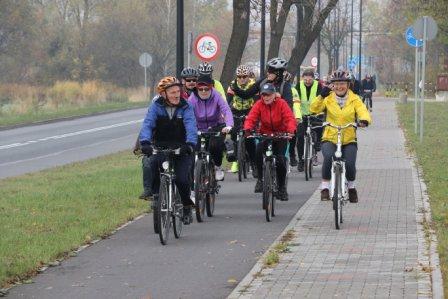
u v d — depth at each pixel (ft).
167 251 44.65
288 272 38.37
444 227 48.93
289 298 33.76
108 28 313.12
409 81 367.25
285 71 62.80
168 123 47.32
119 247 45.80
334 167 50.60
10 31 289.74
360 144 112.16
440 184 68.80
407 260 40.37
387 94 331.57
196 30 360.69
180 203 48.91
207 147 56.65
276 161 55.57
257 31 311.06
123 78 313.94
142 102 258.78
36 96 233.76
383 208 57.41
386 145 110.32
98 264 41.55
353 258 41.14
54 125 170.81
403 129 139.95
